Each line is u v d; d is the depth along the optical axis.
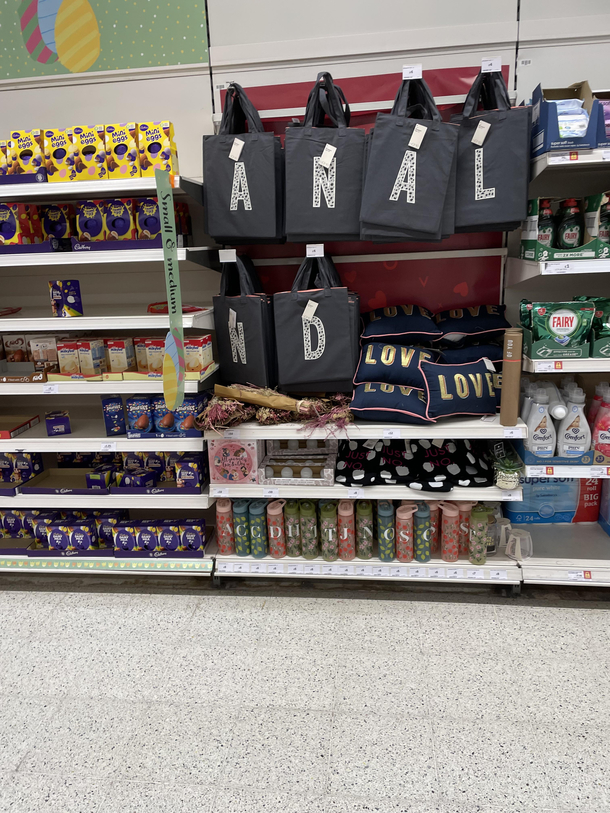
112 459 3.31
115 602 2.89
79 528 3.06
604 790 1.77
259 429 2.68
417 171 2.36
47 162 2.55
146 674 2.36
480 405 2.61
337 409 2.66
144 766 1.92
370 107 2.85
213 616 2.74
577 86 2.47
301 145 2.47
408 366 2.66
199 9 2.85
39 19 2.96
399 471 2.74
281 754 1.94
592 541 2.91
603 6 2.64
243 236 2.62
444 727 2.03
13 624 2.73
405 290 3.05
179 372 2.41
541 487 3.04
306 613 2.72
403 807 1.74
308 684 2.27
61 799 1.82
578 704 2.11
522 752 1.91
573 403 2.60
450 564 2.77
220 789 1.82
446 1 2.71
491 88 2.48
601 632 2.51
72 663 2.44
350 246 3.03
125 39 2.93
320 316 2.59
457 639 2.49
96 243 2.57
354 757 1.92
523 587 2.86
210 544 3.10
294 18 2.80
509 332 2.44
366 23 2.77
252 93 2.91
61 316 2.72
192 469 2.88
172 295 2.31
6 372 3.08
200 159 3.04
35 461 3.20
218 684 2.29
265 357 2.71
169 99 2.98
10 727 2.11
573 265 2.36
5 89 3.07
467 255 2.96
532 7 2.67
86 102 3.04
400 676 2.29
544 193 2.90
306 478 2.75
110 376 2.75
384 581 2.97
